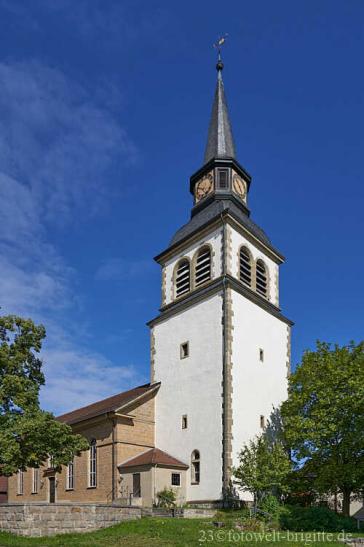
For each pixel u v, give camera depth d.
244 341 35.81
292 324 41.16
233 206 41.06
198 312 37.34
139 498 32.75
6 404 28.58
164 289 42.19
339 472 29.41
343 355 32.44
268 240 42.94
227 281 35.97
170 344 38.72
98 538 22.14
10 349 30.05
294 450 32.19
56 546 20.59
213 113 46.75
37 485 44.78
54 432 28.27
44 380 30.84
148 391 37.69
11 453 26.33
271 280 41.72
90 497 36.59
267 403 36.25
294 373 34.31
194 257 39.97
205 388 34.88
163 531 22.78
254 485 29.41
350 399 30.09
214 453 32.66
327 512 28.67
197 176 44.59
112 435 35.81
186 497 33.34
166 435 36.41
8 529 23.30
